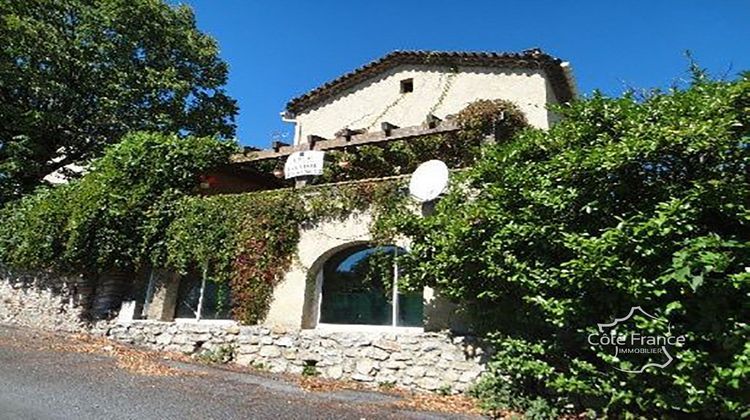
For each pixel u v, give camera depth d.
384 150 12.07
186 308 10.63
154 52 19.34
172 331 9.98
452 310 7.57
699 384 4.77
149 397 6.10
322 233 9.12
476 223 6.38
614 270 5.09
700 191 4.77
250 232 9.65
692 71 6.05
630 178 5.53
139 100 18.69
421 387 7.33
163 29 19.30
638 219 5.19
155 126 18.72
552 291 5.82
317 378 8.02
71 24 18.53
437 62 14.61
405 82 15.38
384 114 15.22
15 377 6.77
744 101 4.93
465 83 14.07
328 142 10.76
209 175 12.29
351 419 5.57
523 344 6.07
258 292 9.33
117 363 8.13
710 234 4.67
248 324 9.28
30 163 17.12
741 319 4.55
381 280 8.57
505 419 5.86
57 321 11.71
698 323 4.81
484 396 6.61
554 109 6.60
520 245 6.09
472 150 10.56
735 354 4.47
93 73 18.17
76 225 10.96
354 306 8.79
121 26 18.31
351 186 8.96
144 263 10.92
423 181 7.98
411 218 7.24
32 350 8.85
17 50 16.84
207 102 21.16
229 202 10.13
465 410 6.23
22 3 17.34
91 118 18.52
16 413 5.17
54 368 7.47
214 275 10.13
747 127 4.91
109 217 10.99
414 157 11.87
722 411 4.68
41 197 13.10
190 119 20.14
